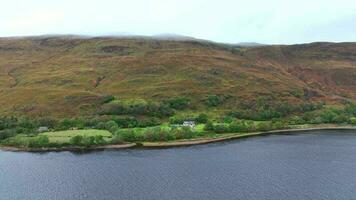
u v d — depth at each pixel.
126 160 152.12
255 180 124.62
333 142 183.62
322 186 118.50
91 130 198.00
